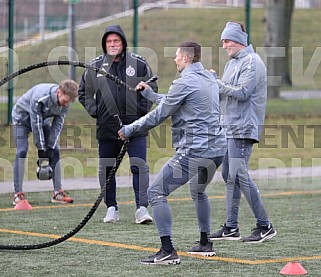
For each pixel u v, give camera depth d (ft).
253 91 85.81
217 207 111.65
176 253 74.49
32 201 114.11
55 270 71.46
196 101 74.33
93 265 73.67
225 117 86.53
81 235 88.99
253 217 103.40
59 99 104.83
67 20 238.68
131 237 87.71
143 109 96.37
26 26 212.23
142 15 276.41
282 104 218.79
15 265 73.51
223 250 81.46
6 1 186.39
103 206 111.14
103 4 220.64
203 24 268.62
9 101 165.48
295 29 320.70
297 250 81.82
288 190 129.08
